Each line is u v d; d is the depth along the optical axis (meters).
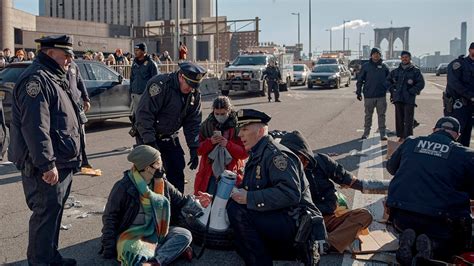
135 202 4.23
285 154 3.96
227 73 23.12
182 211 4.76
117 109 12.59
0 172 7.98
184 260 4.52
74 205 6.15
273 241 4.03
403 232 4.14
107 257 4.31
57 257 4.23
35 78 3.79
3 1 40.38
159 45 51.53
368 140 10.95
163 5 70.50
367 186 4.88
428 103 19.86
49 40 3.91
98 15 75.00
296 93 26.17
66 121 3.97
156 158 4.27
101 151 9.90
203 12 64.94
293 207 3.98
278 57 26.45
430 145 4.30
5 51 16.58
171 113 5.18
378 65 10.70
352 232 4.57
